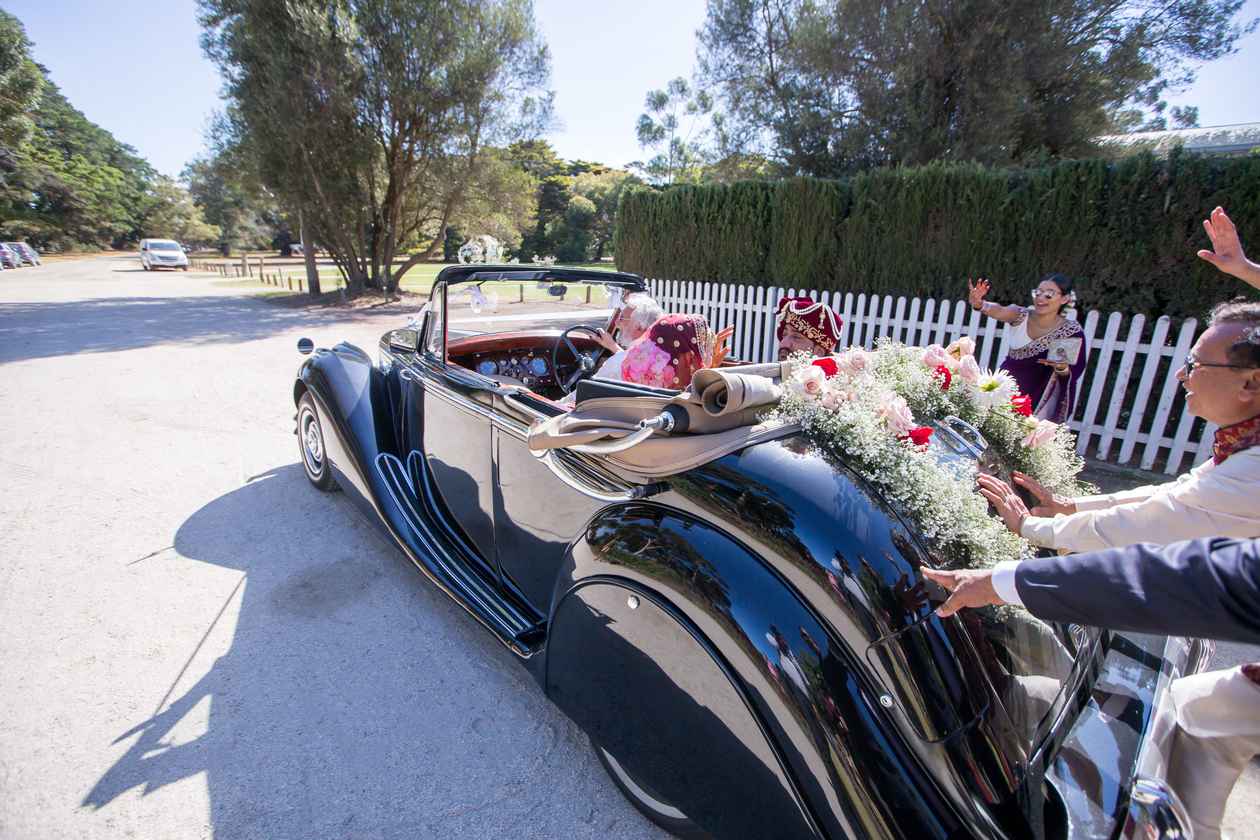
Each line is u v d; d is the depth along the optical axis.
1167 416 5.03
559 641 1.96
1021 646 1.55
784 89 13.66
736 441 1.71
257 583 3.27
